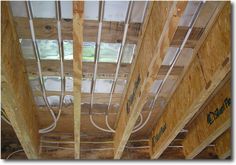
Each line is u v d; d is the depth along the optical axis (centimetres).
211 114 315
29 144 326
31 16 236
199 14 231
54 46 265
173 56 276
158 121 377
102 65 288
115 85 317
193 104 269
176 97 315
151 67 234
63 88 319
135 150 407
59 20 241
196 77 265
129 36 257
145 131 406
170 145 415
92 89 323
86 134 407
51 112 351
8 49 230
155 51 223
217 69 226
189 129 382
